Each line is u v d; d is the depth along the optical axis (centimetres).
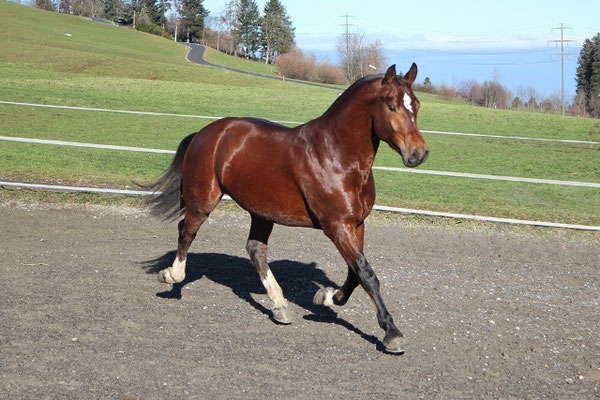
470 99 9825
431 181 1392
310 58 9469
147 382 436
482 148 2038
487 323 592
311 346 518
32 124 1828
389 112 469
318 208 513
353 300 649
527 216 1059
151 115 2248
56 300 592
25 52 4859
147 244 834
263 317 583
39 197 1020
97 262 734
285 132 542
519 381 470
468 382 464
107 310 574
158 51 8750
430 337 550
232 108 2619
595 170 1695
